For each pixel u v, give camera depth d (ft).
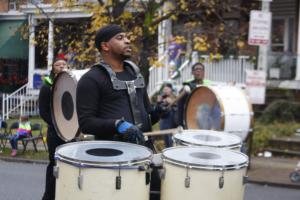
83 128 13.47
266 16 35.35
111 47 13.87
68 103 18.39
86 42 42.75
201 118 33.01
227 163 12.24
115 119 13.50
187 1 43.86
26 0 57.72
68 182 11.76
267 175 35.06
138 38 39.63
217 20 60.95
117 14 38.99
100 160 11.46
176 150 13.46
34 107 67.05
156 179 13.42
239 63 58.90
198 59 56.85
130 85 13.88
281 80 57.98
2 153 44.11
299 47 60.95
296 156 41.73
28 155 43.21
